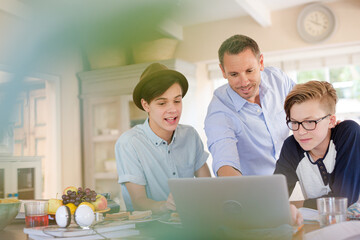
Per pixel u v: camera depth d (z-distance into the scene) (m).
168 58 3.95
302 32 4.16
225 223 0.77
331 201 0.83
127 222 0.96
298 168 1.26
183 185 0.79
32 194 3.67
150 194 1.51
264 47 4.34
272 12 4.32
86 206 0.92
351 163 1.14
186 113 4.27
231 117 1.74
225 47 1.46
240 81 1.47
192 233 0.83
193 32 4.43
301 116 1.10
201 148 1.65
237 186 0.73
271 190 0.71
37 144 3.76
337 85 4.38
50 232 0.85
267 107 1.79
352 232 0.72
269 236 0.73
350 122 1.19
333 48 4.23
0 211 0.99
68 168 3.92
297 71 4.40
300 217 0.83
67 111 3.80
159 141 1.50
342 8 4.07
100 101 3.74
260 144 1.80
